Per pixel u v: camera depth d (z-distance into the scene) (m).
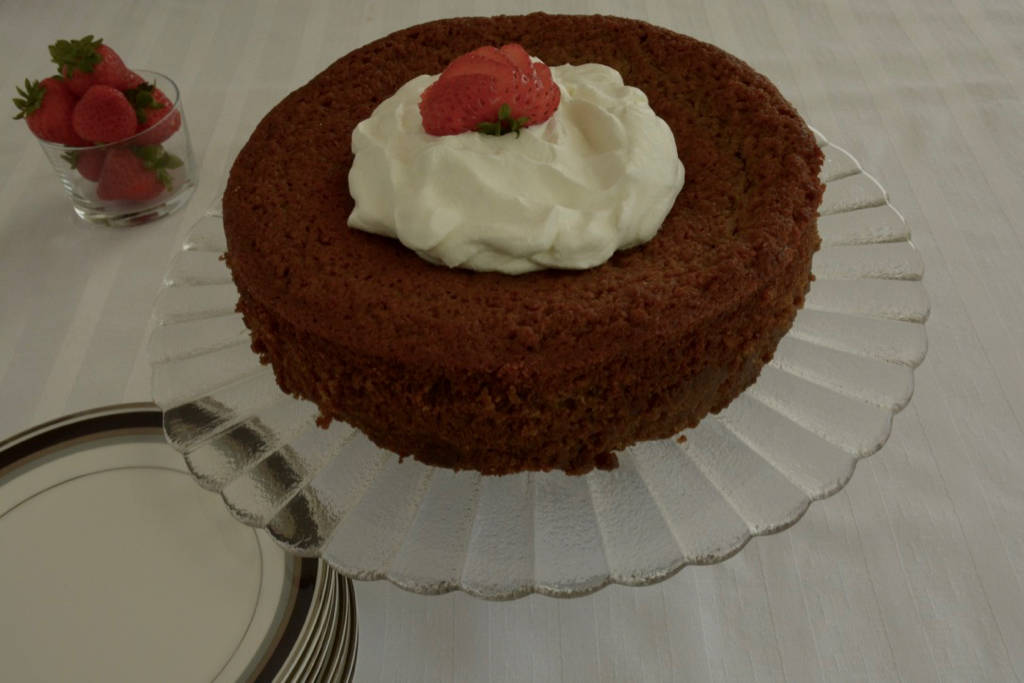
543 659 0.54
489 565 0.52
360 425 0.57
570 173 0.57
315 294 0.55
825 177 0.65
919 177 0.72
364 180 0.58
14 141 0.76
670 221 0.58
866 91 0.77
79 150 0.67
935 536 0.57
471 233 0.55
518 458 0.56
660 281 0.54
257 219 0.59
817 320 0.60
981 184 0.71
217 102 0.78
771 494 0.54
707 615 0.55
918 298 0.60
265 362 0.60
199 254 0.65
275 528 0.53
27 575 0.53
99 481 0.56
